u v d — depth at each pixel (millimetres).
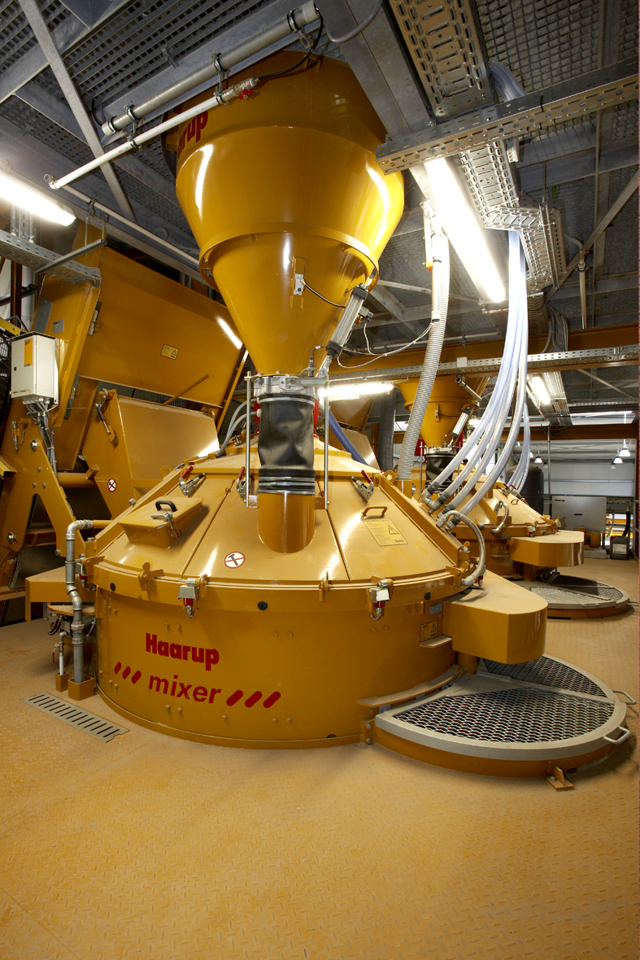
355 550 3098
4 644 4824
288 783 2580
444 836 2209
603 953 1642
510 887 1921
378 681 3035
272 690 2889
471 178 3586
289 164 3193
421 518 3658
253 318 3441
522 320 4367
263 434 3037
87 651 4070
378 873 1990
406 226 5203
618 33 3135
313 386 3004
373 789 2543
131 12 3154
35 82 3863
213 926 1743
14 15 3314
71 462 5625
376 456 11492
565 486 21312
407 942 1685
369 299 7621
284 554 2990
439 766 2746
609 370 11023
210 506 3338
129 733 3061
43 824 2260
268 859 2064
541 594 6945
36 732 3070
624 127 4215
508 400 4094
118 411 5297
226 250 3441
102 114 3930
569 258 6281
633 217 5656
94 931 1719
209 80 3342
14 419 5379
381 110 2977
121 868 2006
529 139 4406
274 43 3006
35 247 4488
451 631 3311
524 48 3260
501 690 3303
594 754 2740
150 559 3162
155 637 3102
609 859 2078
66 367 5098
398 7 2396
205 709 2953
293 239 3287
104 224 4914
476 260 4898
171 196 5012
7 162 4188
